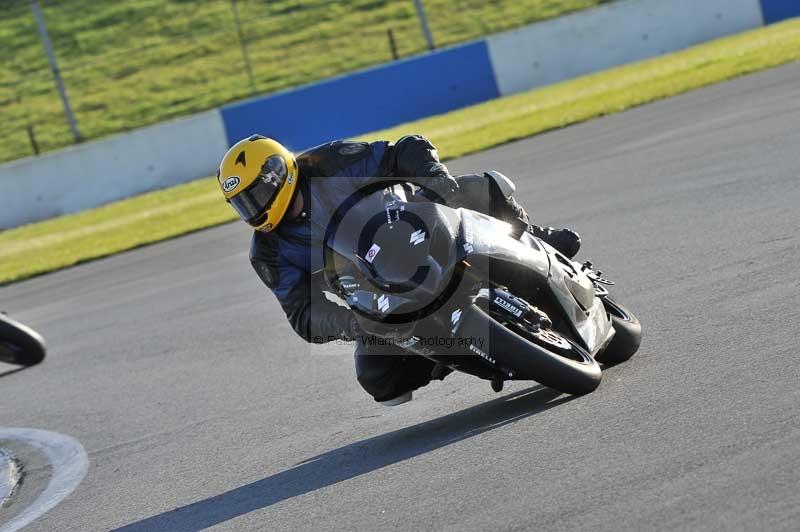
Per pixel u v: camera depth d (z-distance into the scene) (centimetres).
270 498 1664
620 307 2047
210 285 4072
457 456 1609
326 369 2530
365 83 8706
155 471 2017
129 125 11612
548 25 9138
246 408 2336
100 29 14325
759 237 2616
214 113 8631
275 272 1733
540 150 5378
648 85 6931
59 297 4669
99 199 8488
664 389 1681
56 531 1777
